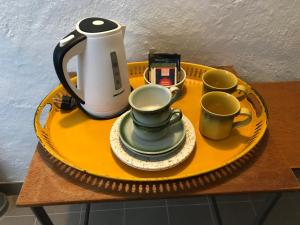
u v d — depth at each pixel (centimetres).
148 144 59
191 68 84
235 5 77
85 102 68
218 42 84
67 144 64
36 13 76
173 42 84
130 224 123
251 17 79
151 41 83
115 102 68
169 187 54
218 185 54
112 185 54
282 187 54
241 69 92
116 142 61
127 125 64
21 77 90
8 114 101
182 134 61
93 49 59
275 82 93
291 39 84
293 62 90
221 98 63
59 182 55
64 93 78
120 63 64
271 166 58
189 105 75
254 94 76
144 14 78
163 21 79
